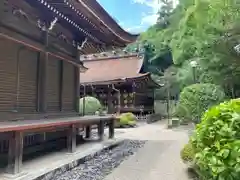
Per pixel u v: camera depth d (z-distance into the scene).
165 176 5.30
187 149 5.71
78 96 9.18
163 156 7.42
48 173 4.77
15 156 4.52
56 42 7.52
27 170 4.83
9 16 5.43
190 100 8.30
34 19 6.36
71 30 8.17
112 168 6.00
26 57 6.25
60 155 6.40
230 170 3.00
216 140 3.36
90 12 6.34
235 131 3.24
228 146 3.09
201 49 10.55
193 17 9.77
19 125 4.53
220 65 10.17
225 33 8.88
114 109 20.69
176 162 6.59
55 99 7.68
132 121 17.30
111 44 9.26
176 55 16.62
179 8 17.86
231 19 8.34
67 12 6.53
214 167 3.11
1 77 5.36
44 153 6.62
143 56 25.30
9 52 5.63
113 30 7.85
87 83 20.00
